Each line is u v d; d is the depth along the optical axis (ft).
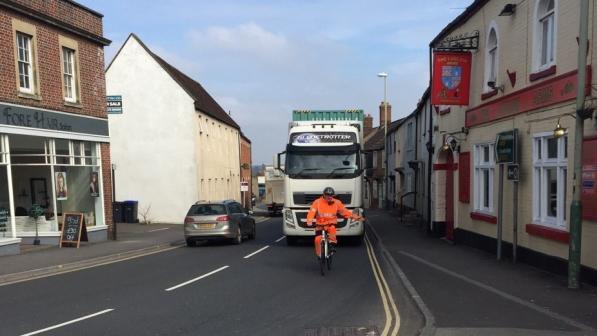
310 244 59.31
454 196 55.83
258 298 28.22
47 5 55.83
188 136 103.96
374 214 119.03
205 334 21.21
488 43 45.42
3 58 49.52
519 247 38.34
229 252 51.85
